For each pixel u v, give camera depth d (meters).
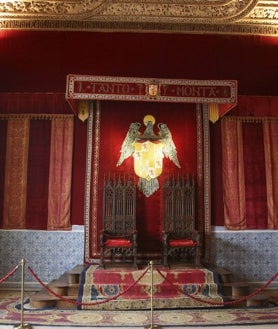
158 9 8.12
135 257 7.84
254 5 8.04
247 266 8.95
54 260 8.77
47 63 8.25
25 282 8.70
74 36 8.14
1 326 5.77
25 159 8.95
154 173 8.91
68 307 6.87
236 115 9.24
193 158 9.01
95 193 8.80
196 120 9.10
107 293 6.98
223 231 8.98
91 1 7.92
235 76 8.38
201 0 8.04
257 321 6.07
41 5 7.98
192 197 8.76
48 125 9.03
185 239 8.48
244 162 9.18
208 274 7.41
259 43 8.33
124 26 8.16
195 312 6.61
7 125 9.00
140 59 8.22
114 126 8.99
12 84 8.69
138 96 7.52
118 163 8.90
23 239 8.79
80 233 8.84
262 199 9.13
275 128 9.25
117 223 8.55
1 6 7.94
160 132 9.02
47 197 8.88
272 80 8.55
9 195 8.88
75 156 9.01
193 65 8.27
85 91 7.46
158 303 6.84
